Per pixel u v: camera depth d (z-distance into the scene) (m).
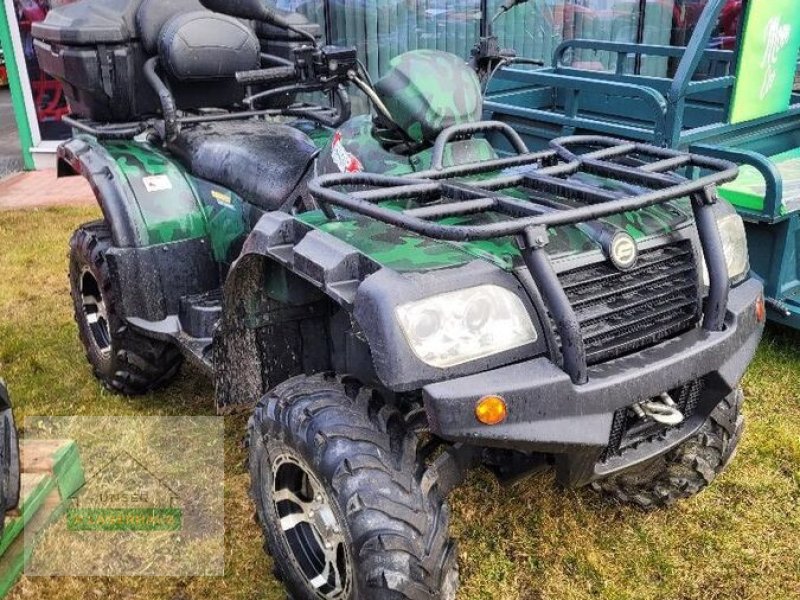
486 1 7.71
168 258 3.36
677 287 2.30
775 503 3.05
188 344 3.21
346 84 2.73
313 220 2.43
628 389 2.05
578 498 3.09
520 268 2.07
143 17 3.49
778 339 4.29
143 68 3.53
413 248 2.17
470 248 2.16
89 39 3.42
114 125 3.66
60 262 5.86
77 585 2.73
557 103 5.76
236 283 2.53
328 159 2.87
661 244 2.29
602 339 2.15
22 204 7.48
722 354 2.26
